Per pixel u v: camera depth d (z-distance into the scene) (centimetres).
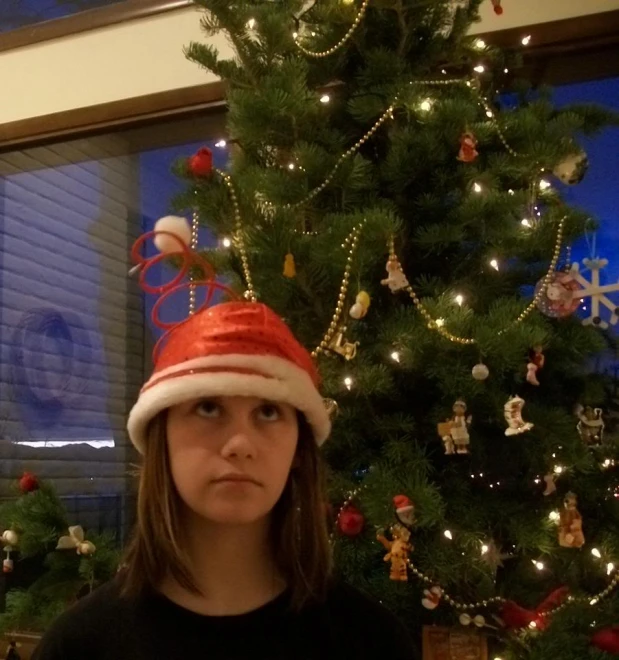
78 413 227
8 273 234
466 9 146
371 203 131
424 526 114
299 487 90
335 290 127
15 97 228
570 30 177
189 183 138
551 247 128
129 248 225
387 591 125
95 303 229
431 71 148
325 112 137
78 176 233
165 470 84
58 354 231
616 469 126
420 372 125
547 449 123
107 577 140
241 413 82
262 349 84
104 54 217
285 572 88
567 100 188
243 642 82
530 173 133
